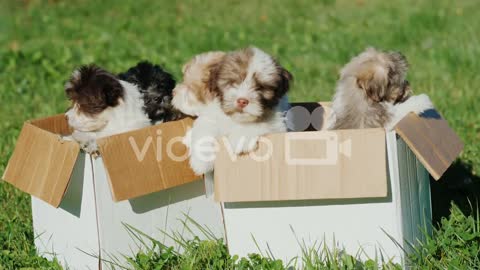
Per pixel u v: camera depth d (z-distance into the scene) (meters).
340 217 3.86
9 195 4.44
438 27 7.29
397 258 3.85
